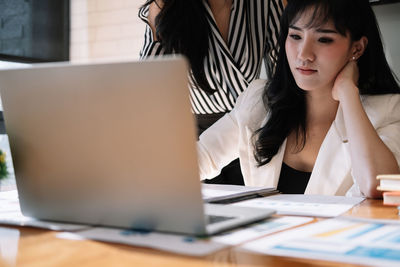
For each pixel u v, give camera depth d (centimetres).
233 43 186
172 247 64
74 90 71
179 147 66
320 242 66
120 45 402
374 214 89
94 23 412
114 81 68
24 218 86
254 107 167
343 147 147
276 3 188
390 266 54
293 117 155
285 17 149
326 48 141
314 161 155
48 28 411
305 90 153
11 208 100
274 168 156
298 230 74
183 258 60
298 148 156
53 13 414
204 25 178
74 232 75
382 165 126
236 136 171
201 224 69
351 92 139
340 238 68
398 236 68
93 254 63
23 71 75
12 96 78
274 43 193
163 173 68
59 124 75
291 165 157
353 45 146
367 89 155
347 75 144
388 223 79
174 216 70
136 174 71
